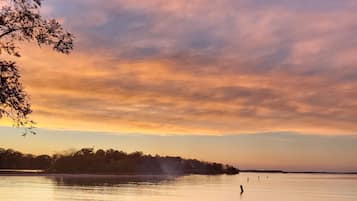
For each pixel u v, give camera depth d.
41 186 175.88
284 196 156.75
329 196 160.00
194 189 185.50
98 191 153.88
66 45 14.22
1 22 13.34
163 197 135.25
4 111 13.59
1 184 184.25
